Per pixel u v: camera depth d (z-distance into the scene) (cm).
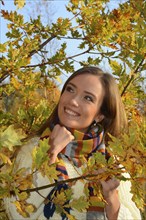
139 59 298
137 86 308
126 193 250
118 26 320
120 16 319
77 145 248
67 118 244
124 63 320
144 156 191
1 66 286
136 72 303
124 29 321
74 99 243
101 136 255
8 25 320
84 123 246
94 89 246
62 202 207
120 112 265
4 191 196
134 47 305
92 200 215
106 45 323
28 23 322
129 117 321
